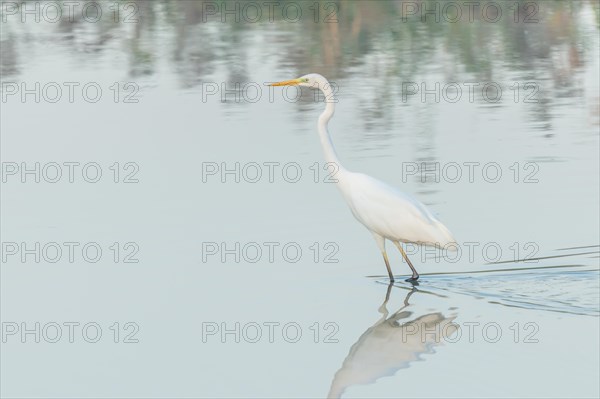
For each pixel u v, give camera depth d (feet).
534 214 48.16
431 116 65.26
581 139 59.52
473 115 65.41
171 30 93.97
